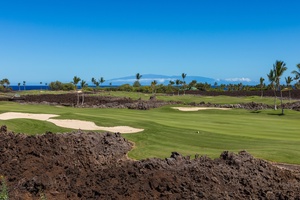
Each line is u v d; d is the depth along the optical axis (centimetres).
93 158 1783
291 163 1984
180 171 1403
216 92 12412
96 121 3362
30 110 4519
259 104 6812
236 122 3862
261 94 10512
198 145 2444
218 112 5469
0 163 1487
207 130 2977
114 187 1239
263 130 3158
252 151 2222
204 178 1357
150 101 7469
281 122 3994
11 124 2962
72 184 1281
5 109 4503
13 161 1495
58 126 3089
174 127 3052
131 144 2492
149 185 1255
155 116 4253
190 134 2766
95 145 2091
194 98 8594
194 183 1307
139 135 2770
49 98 8712
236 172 1494
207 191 1262
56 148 1741
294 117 4862
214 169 1470
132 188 1223
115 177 1333
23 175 1372
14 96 9212
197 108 5947
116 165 1560
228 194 1289
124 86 13912
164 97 9025
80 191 1220
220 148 2348
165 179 1288
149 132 2853
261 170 1577
